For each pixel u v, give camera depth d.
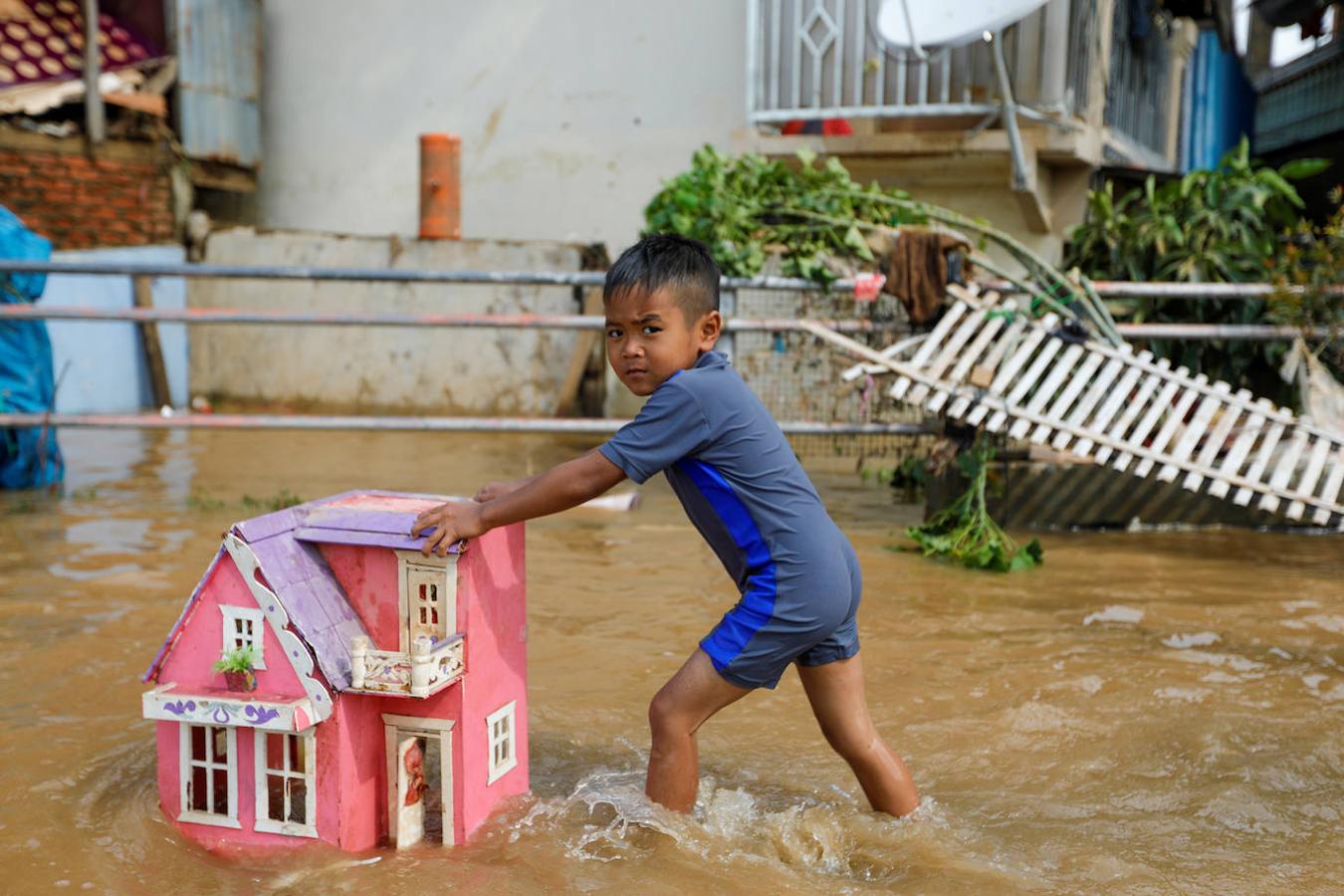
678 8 9.38
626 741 3.14
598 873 2.35
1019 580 4.94
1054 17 7.62
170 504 6.29
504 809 2.64
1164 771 2.99
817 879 2.37
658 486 7.16
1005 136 7.89
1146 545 5.68
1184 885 2.36
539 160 9.77
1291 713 3.38
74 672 3.56
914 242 5.66
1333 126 12.77
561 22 9.63
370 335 9.64
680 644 4.01
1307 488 5.22
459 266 9.41
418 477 7.12
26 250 6.67
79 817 2.57
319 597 2.42
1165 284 5.98
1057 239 8.46
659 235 2.60
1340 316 5.77
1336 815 2.72
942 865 2.41
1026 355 5.45
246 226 9.99
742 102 9.28
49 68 9.07
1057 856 2.48
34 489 6.71
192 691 2.39
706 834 2.53
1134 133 9.78
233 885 2.28
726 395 2.50
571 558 5.27
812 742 3.17
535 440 8.74
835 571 2.52
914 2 6.91
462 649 2.44
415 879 2.30
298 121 10.34
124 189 9.50
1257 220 6.77
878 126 8.34
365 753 2.44
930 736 3.21
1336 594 4.75
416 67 10.01
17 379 6.67
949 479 5.83
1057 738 3.20
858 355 5.68
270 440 8.69
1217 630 4.22
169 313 6.33
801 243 6.38
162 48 9.72
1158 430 5.76
